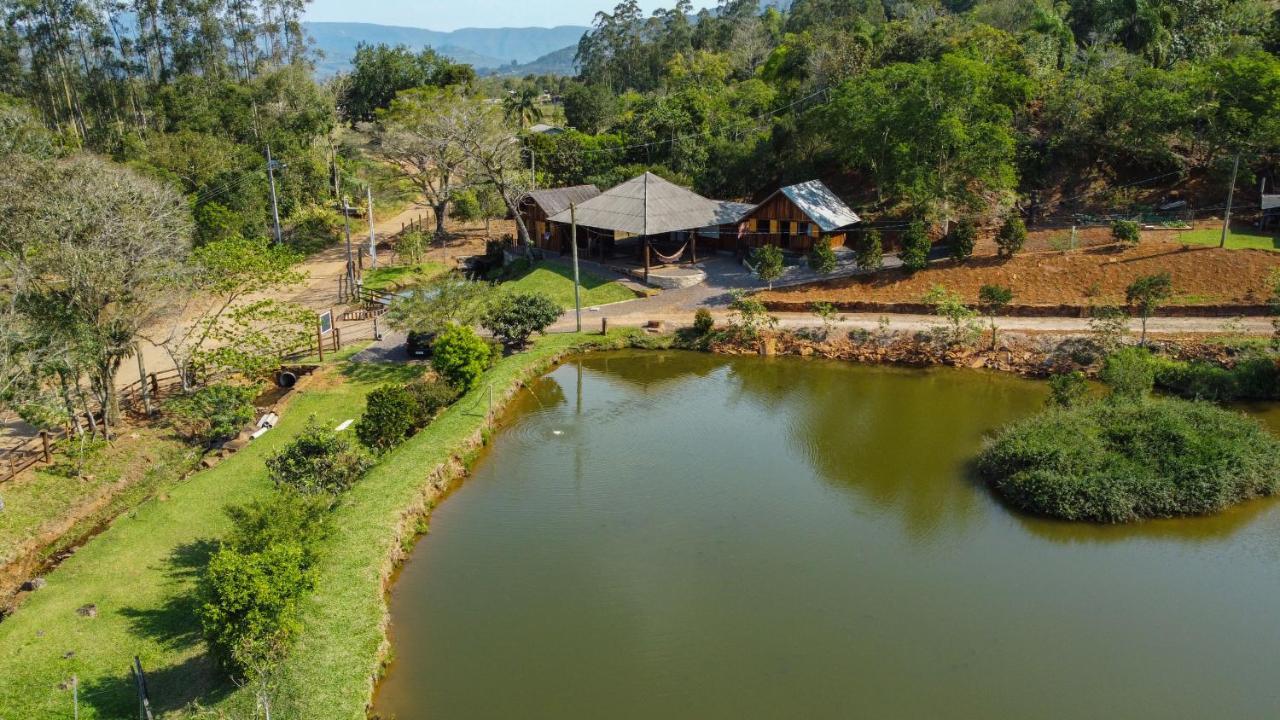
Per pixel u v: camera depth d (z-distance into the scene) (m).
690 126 75.00
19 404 26.42
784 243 53.12
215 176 66.00
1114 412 29.08
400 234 70.06
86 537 24.80
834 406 35.25
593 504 26.91
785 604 21.56
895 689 18.42
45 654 18.09
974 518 25.94
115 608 19.94
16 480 26.45
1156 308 38.72
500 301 41.03
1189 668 19.22
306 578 18.58
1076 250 46.12
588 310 46.94
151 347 41.50
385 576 22.03
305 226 70.69
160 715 16.28
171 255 31.77
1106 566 23.33
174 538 23.36
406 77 112.25
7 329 25.39
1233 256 42.25
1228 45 62.22
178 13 98.81
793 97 76.06
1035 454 26.98
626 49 148.50
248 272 35.56
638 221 50.75
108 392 30.20
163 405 32.81
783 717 17.50
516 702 17.88
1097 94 55.75
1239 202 50.59
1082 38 73.25
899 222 54.44
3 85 86.00
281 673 17.11
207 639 17.44
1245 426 28.16
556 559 23.70
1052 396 32.31
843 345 41.19
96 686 17.14
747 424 33.50
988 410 34.41
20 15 85.62
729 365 40.66
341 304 50.97
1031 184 56.84
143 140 72.25
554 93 166.75
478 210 69.00
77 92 88.69
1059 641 20.16
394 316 37.72
